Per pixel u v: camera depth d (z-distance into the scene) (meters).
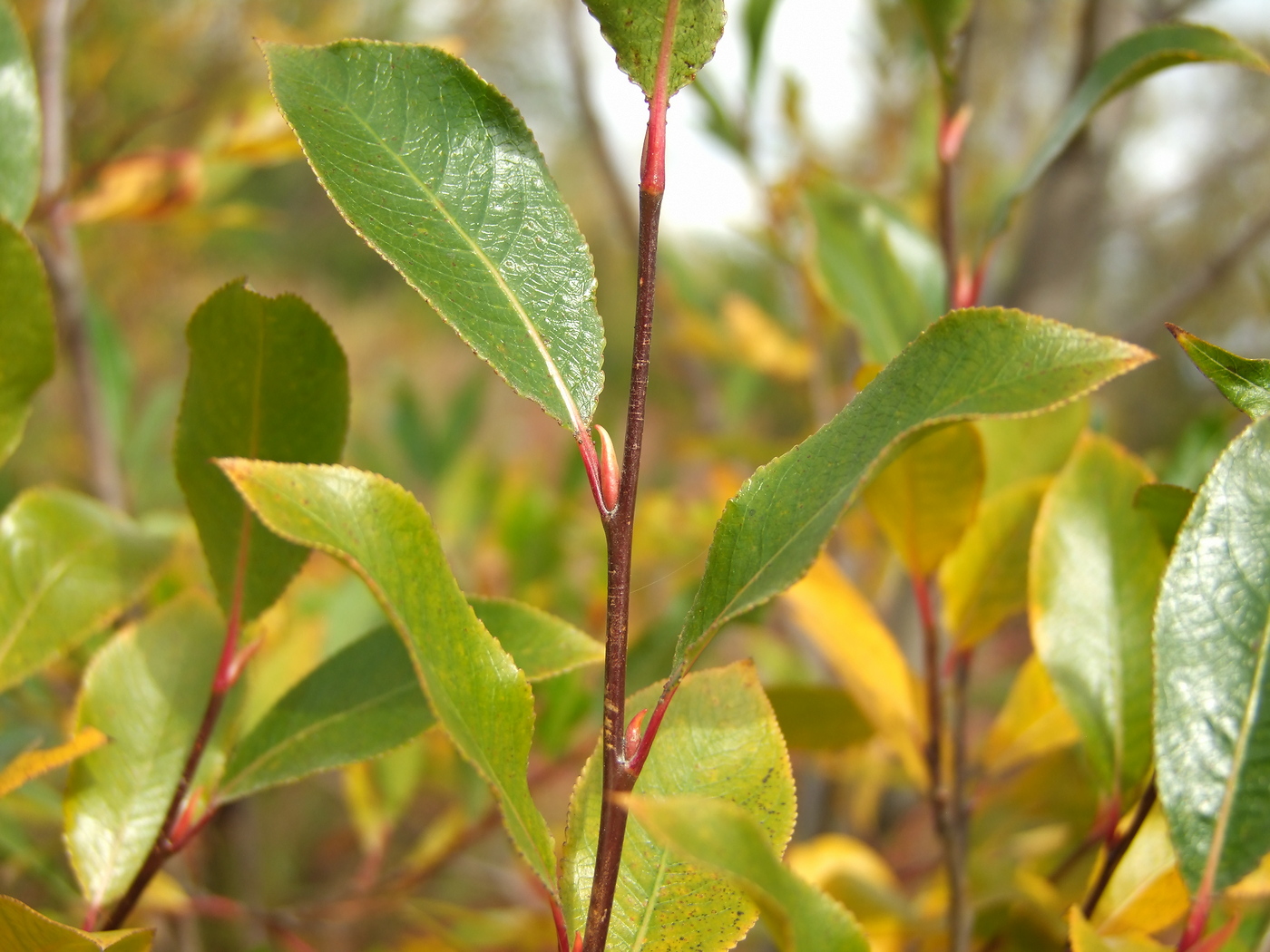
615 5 0.17
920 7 0.27
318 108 0.18
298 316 0.20
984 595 0.26
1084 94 0.26
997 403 0.16
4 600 0.23
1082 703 0.23
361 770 0.43
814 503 0.17
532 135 0.19
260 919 0.38
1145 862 0.23
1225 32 0.23
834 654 0.27
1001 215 0.27
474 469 0.61
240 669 0.21
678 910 0.18
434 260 0.18
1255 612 0.18
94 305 0.48
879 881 0.33
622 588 0.17
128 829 0.22
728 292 0.71
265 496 0.16
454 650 0.17
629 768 0.17
